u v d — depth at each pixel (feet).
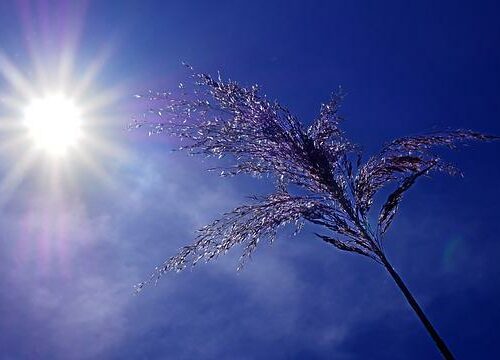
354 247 15.31
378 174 16.20
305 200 15.69
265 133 15.69
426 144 16.03
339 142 17.11
